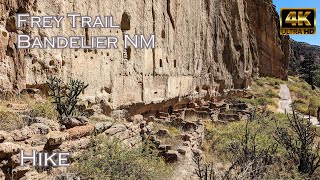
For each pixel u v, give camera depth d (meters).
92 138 7.93
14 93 9.37
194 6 25.05
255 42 46.94
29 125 7.09
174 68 20.91
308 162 10.49
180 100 21.78
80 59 11.82
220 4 32.09
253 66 45.94
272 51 50.34
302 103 32.34
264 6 48.66
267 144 12.19
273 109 27.00
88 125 8.24
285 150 11.51
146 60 16.91
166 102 19.47
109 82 13.43
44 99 9.79
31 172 6.09
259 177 8.38
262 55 49.28
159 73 18.36
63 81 10.80
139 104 15.84
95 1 12.83
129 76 15.05
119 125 9.88
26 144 6.32
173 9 20.73
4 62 9.27
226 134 15.00
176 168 9.87
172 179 8.99
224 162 11.23
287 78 53.81
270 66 50.28
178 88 21.44
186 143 11.63
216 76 29.92
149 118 15.39
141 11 16.56
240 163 9.64
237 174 7.99
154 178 8.32
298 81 57.38
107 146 8.05
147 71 16.97
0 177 5.57
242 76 36.16
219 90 30.78
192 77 24.22
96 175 6.96
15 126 6.77
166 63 19.50
